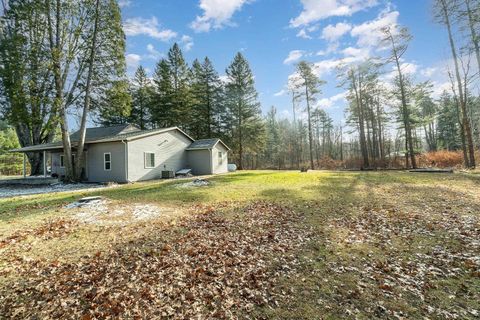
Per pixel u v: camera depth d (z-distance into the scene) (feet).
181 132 79.87
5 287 12.71
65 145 60.54
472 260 14.23
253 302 11.12
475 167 62.39
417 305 10.57
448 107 139.13
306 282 12.64
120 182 61.00
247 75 115.44
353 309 10.41
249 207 29.25
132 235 20.02
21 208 30.73
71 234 20.39
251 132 115.24
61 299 11.56
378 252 15.98
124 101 65.77
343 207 28.32
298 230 20.76
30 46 55.57
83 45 60.95
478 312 9.99
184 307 10.83
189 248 17.20
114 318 10.16
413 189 38.01
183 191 40.52
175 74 118.83
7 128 131.44
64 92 60.59
